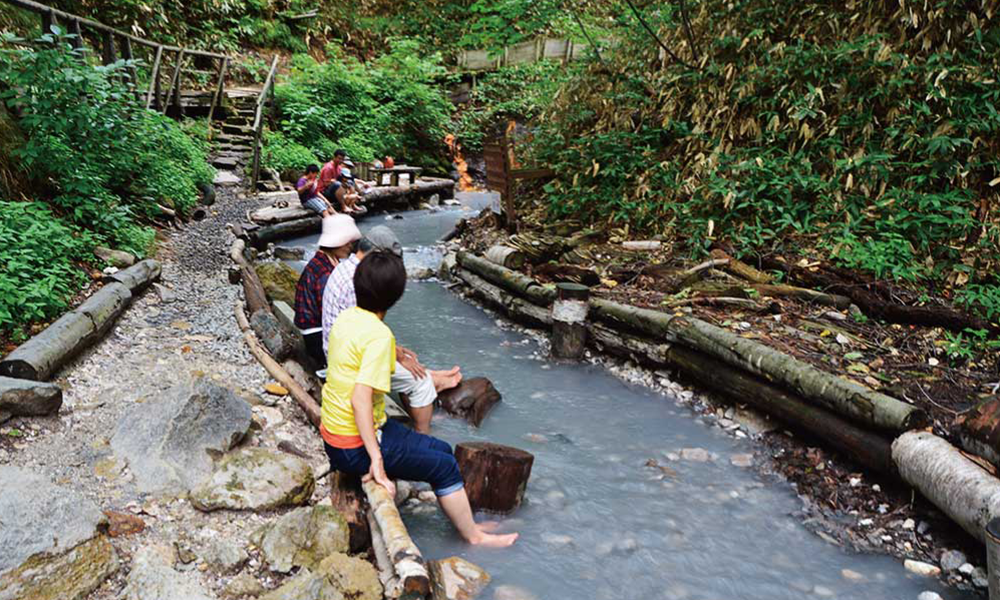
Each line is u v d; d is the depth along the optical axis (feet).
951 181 21.75
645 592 9.49
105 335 15.71
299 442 12.37
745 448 14.02
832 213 22.70
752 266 22.08
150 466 10.38
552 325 19.42
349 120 56.13
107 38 30.91
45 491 8.48
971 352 15.42
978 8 23.72
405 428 10.12
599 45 37.65
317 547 8.93
